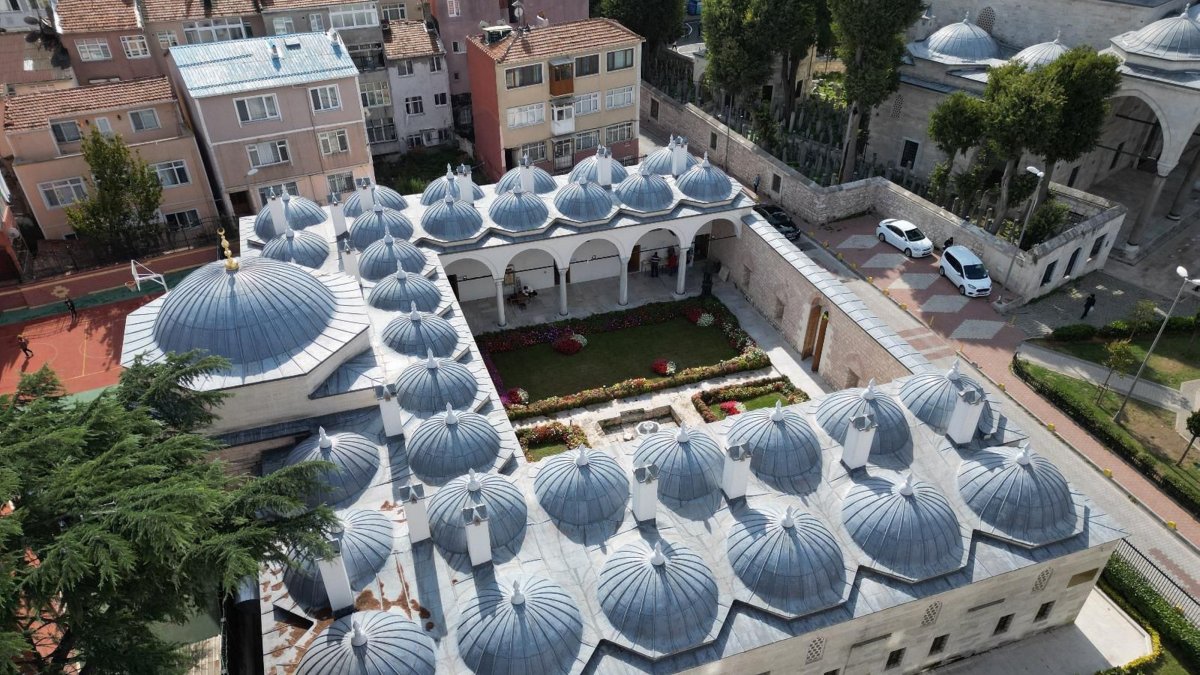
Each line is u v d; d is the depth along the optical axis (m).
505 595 24.88
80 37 64.25
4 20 80.75
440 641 24.77
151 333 33.00
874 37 57.44
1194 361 47.25
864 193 62.75
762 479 30.61
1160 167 55.09
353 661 23.00
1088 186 67.75
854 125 62.88
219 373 30.86
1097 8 61.94
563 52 63.69
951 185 61.47
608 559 26.58
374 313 39.38
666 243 57.09
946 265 54.72
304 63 56.91
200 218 58.62
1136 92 54.56
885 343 39.69
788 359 48.47
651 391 45.56
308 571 25.75
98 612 22.73
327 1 67.56
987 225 58.66
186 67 55.00
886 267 56.66
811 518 27.80
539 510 29.00
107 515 21.66
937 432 32.84
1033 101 48.81
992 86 52.84
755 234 51.16
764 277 51.09
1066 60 50.06
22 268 53.84
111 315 52.84
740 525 27.78
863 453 30.66
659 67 86.62
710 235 57.19
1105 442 41.31
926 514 27.75
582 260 55.44
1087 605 33.00
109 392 27.41
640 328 51.81
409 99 72.00
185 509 21.73
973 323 50.56
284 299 32.66
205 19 65.62
